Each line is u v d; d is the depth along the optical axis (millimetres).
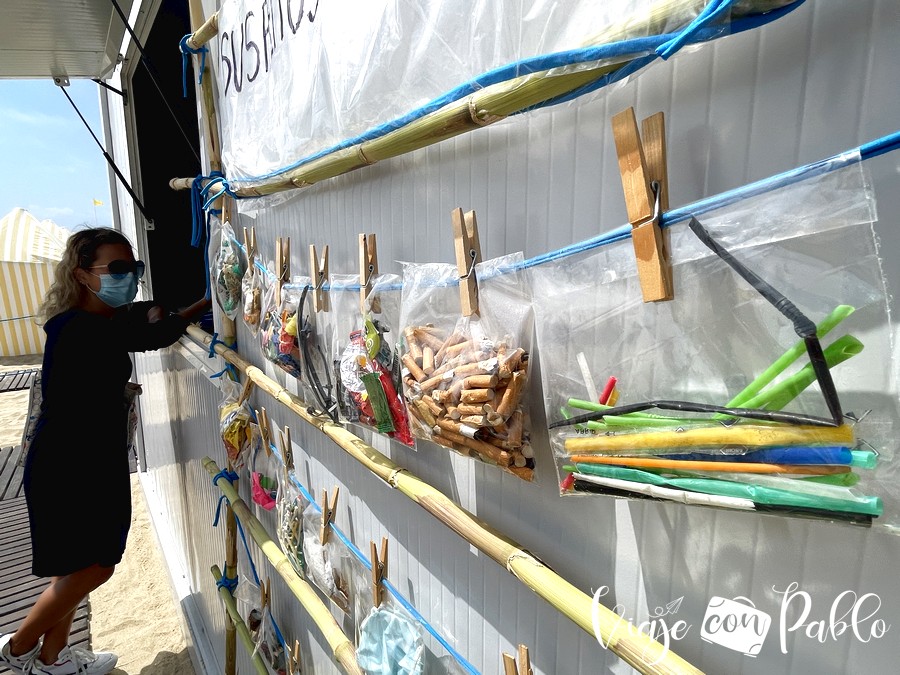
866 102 301
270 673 1380
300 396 1131
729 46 357
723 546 399
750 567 384
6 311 8281
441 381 524
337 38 702
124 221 3166
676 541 430
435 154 637
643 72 403
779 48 334
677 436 356
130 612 2729
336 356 840
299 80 821
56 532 1615
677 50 331
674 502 368
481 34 499
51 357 1557
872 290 282
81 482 1604
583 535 509
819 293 300
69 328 1544
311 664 1244
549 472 525
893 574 314
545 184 500
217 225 1489
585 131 458
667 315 375
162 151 2686
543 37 437
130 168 2650
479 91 482
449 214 625
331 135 784
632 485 387
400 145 596
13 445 4695
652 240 363
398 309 687
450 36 538
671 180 400
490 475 621
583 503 504
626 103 424
